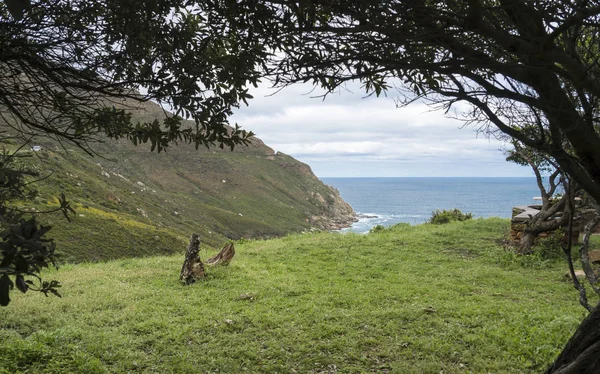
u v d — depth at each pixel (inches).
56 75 137.6
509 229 783.1
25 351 294.4
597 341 151.9
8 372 264.8
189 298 450.6
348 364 295.4
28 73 133.3
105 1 130.0
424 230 868.6
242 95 145.9
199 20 147.8
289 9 100.1
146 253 2689.5
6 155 128.5
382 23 89.9
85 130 150.2
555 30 85.7
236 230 5905.5
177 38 139.7
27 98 137.7
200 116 141.7
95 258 2324.1
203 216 5762.8
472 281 514.9
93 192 3484.3
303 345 321.7
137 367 291.0
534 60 91.1
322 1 92.8
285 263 637.9
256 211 7244.1
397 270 584.4
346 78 100.4
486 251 663.1
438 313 382.3
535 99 95.6
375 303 430.6
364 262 629.9
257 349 319.0
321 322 368.8
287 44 102.3
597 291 148.5
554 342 305.1
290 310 406.3
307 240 804.6
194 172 7711.6
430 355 301.6
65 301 432.1
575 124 96.6
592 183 108.3
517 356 293.9
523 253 611.8
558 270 544.7
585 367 141.2
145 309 411.5
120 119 150.0
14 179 112.3
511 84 97.7
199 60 141.6
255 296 454.9
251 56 109.9
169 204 5305.1
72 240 2372.0
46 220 2395.4
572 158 108.0
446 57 97.4
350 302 430.0
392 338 332.8
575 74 91.9
